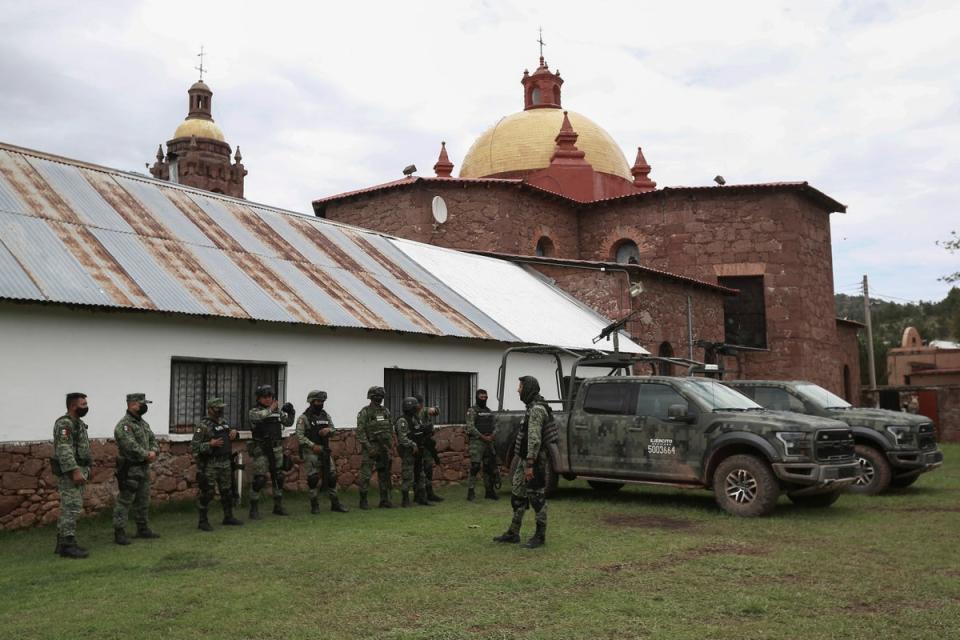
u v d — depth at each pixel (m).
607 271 23.92
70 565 8.01
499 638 5.63
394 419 15.34
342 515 11.41
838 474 11.08
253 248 15.37
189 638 5.67
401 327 15.03
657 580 7.27
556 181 34.53
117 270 11.81
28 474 10.03
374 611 6.33
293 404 13.44
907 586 7.00
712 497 13.22
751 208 30.91
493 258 24.94
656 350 24.77
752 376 30.45
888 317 93.38
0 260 10.47
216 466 10.25
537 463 8.79
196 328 12.18
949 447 26.05
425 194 28.50
